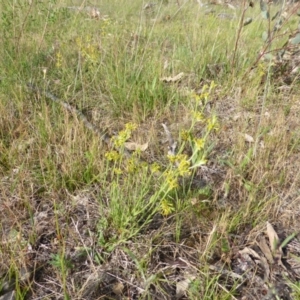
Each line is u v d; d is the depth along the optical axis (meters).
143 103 2.54
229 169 1.93
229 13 5.11
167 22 4.42
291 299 1.37
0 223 1.58
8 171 1.88
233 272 1.45
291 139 2.23
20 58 2.77
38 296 1.34
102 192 1.78
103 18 3.98
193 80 2.93
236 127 2.34
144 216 1.65
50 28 3.38
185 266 1.48
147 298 1.36
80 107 2.46
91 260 1.44
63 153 1.96
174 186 1.41
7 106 2.36
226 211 1.65
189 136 1.60
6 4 3.27
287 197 1.83
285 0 2.74
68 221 1.65
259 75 2.78
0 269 1.40
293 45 2.80
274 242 1.56
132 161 1.54
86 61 2.89
